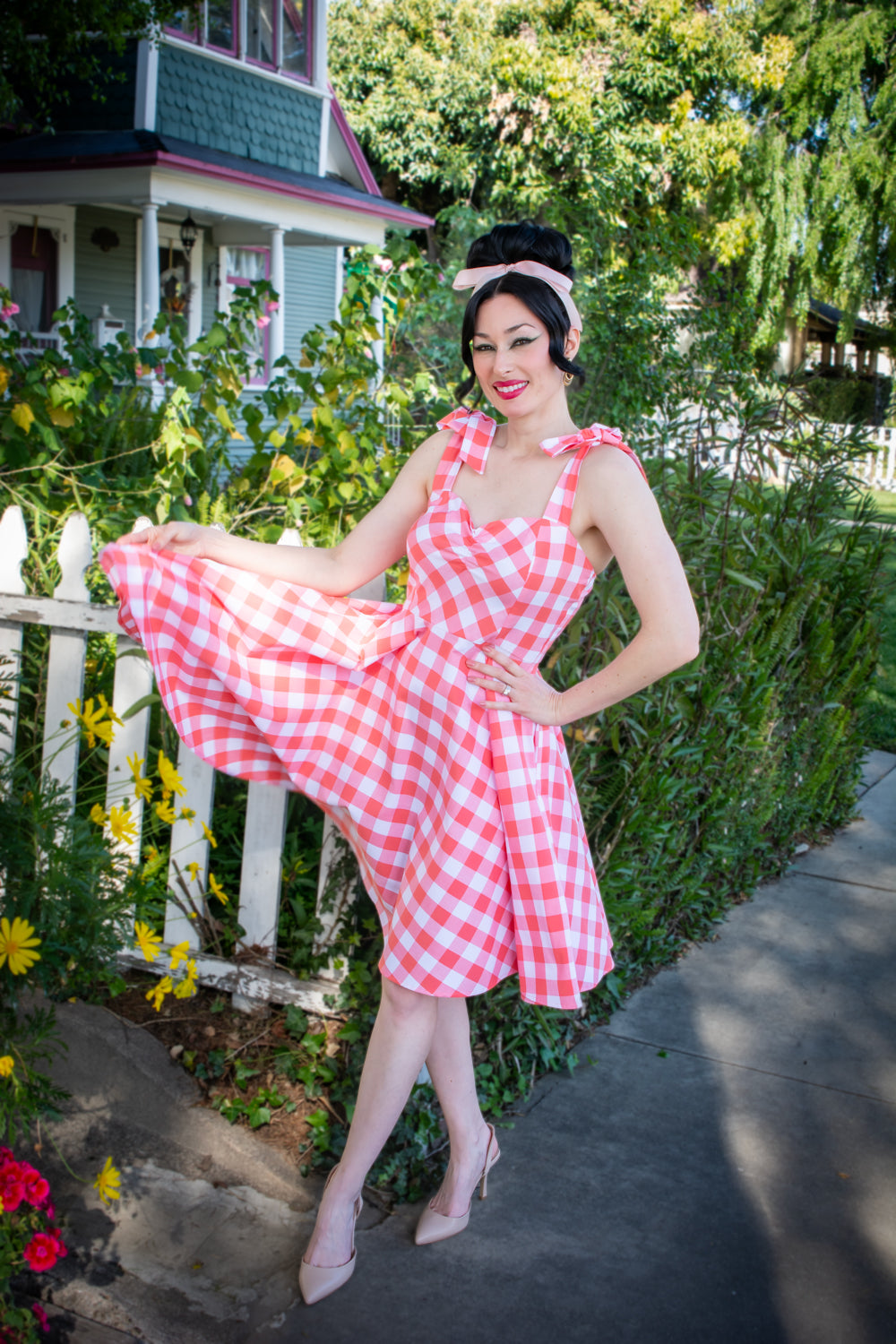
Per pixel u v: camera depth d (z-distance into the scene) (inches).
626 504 69.1
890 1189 90.1
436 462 78.5
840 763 170.7
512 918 74.0
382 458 138.6
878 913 143.4
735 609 134.3
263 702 78.3
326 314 633.0
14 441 132.6
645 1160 92.4
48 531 128.3
